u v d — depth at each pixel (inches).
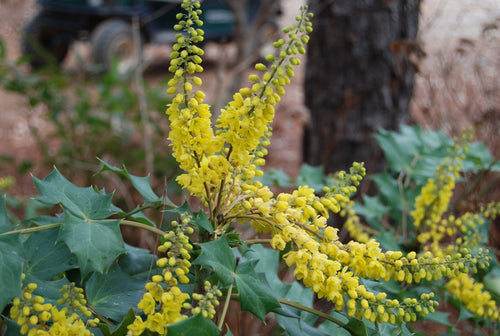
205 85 283.3
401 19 132.8
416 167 95.6
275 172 99.0
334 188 50.9
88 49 327.0
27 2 335.0
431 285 73.9
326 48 137.4
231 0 172.4
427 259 47.9
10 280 41.4
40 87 160.4
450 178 76.9
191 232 42.8
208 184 49.9
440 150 97.0
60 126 164.7
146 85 161.6
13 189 174.6
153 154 149.9
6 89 159.8
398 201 93.0
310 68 144.5
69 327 43.4
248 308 43.4
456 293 72.7
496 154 120.3
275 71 44.1
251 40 177.0
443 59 149.5
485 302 72.2
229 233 48.3
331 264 45.7
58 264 52.7
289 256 46.1
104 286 53.7
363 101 136.5
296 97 312.5
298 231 47.1
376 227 93.0
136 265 58.1
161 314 42.5
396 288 68.7
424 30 141.5
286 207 47.1
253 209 49.1
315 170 101.2
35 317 41.8
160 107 159.5
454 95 150.8
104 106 165.8
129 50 311.9
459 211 104.0
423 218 80.3
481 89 145.5
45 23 305.4
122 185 134.2
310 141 148.9
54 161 167.2
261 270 67.8
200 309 41.2
